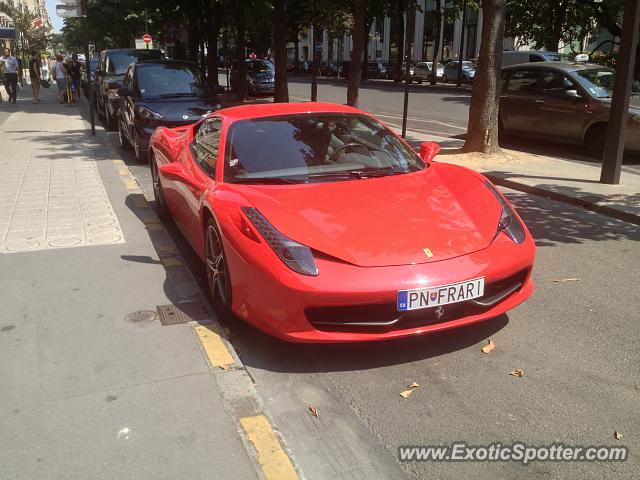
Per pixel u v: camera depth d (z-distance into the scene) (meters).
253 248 3.30
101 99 15.15
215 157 4.41
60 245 5.37
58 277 4.59
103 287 4.40
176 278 4.59
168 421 2.77
